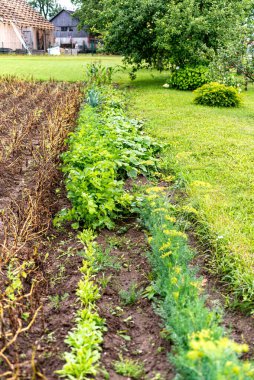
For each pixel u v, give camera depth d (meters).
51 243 4.09
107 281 3.42
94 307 3.07
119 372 2.53
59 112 8.35
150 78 16.81
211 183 5.44
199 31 13.34
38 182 4.99
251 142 7.27
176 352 2.54
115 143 6.08
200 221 4.32
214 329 2.39
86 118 7.62
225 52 11.34
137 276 3.59
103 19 15.38
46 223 4.31
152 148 6.75
